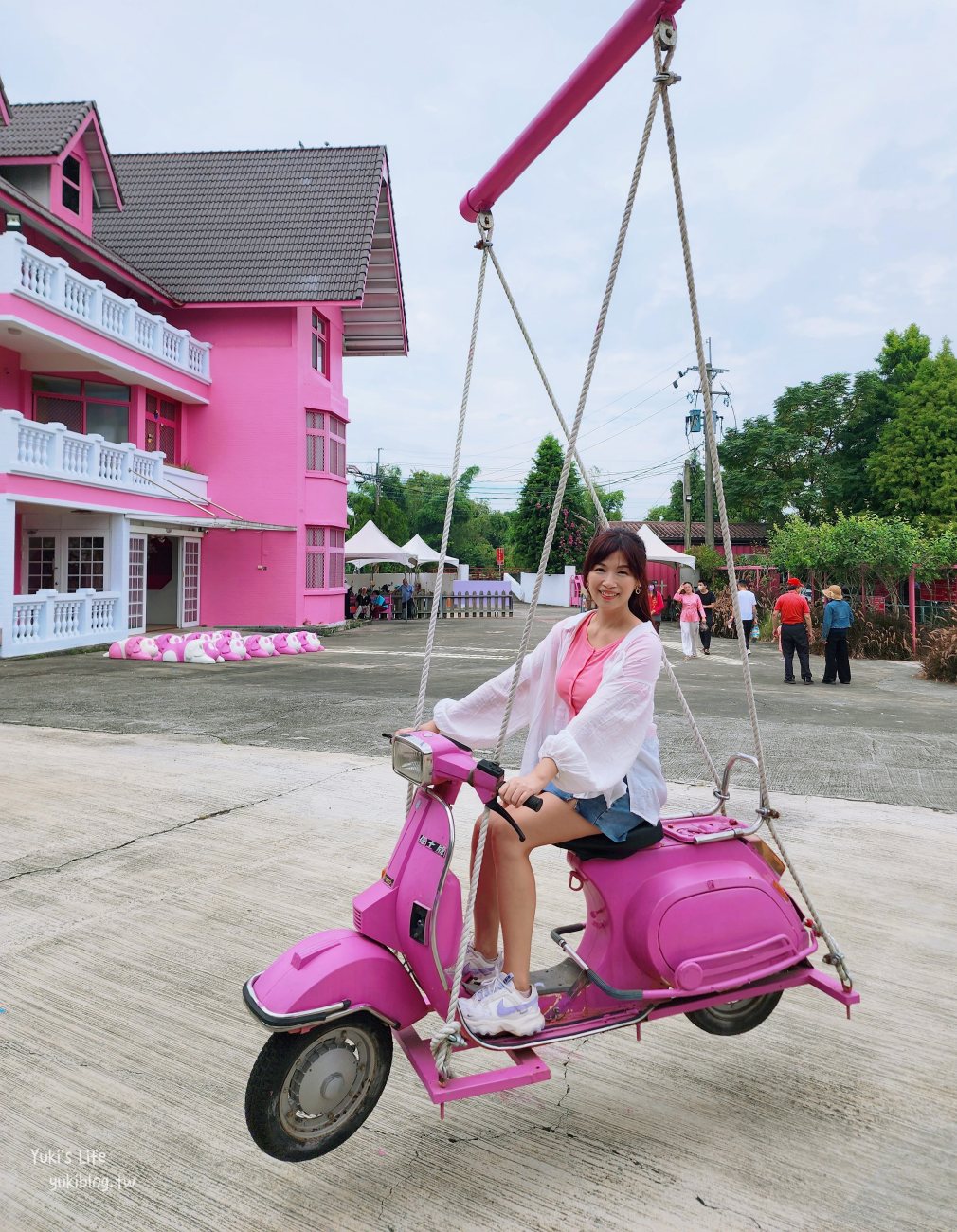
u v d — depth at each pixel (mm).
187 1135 2623
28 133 19344
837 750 8133
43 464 15859
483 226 3107
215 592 23656
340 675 13992
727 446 40062
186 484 22172
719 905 2635
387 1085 2906
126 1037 3168
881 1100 2809
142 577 19781
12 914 4234
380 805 6113
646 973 2664
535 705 2885
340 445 26422
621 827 2590
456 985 2309
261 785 6629
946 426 34281
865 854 5137
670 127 2574
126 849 5160
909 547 19547
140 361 20031
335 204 25031
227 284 23172
